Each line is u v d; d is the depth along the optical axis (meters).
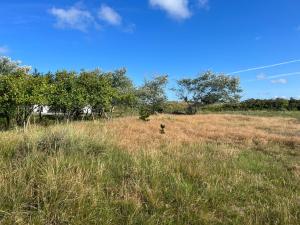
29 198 5.34
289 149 14.32
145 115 25.53
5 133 9.80
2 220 4.68
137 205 5.72
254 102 61.47
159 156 8.70
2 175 5.78
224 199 6.63
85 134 8.86
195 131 19.47
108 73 40.47
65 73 25.89
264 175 8.89
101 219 5.16
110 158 7.66
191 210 5.88
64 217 4.98
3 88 19.11
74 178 5.94
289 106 59.62
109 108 30.42
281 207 6.26
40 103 20.53
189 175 7.63
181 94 54.75
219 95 54.41
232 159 10.33
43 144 7.75
